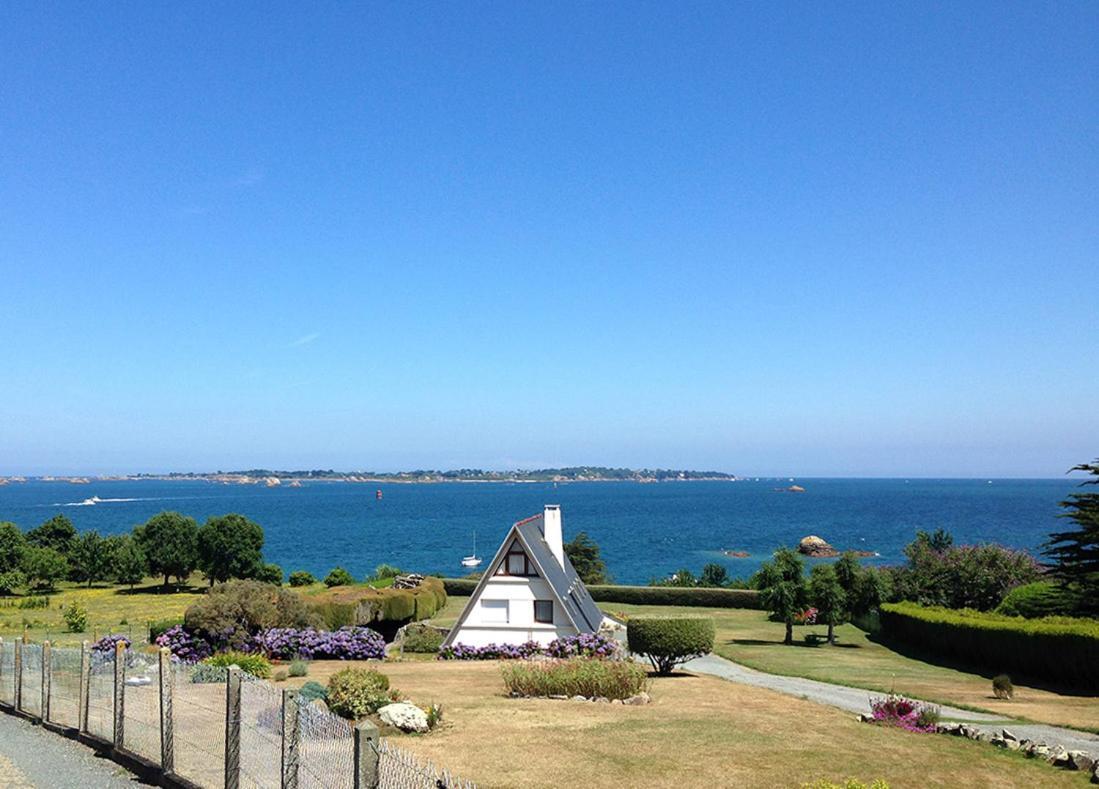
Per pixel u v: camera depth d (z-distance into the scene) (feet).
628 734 62.08
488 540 579.48
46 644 74.84
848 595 171.01
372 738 34.53
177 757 52.39
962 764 57.26
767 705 80.38
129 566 304.30
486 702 76.18
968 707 89.97
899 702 74.18
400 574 261.85
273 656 119.96
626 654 131.03
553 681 80.89
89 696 66.64
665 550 506.07
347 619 158.10
